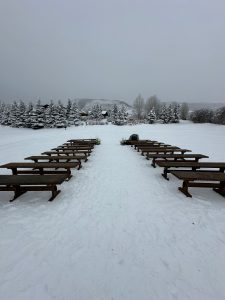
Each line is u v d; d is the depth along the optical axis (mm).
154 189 5020
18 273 2322
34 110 45344
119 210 3885
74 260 2537
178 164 5859
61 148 10664
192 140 19562
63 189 5043
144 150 9344
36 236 3039
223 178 4344
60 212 3807
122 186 5242
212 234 3115
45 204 4152
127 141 14492
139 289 2121
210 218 3588
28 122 45688
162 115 55094
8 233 3117
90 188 5105
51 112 46250
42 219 3547
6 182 4121
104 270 2377
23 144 15430
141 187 5160
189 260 2549
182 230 3215
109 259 2561
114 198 4461
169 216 3654
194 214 3729
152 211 3842
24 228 3258
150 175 6289
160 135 25781
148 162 8242
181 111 65375
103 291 2094
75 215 3691
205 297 2020
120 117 55125
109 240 2951
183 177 4398
